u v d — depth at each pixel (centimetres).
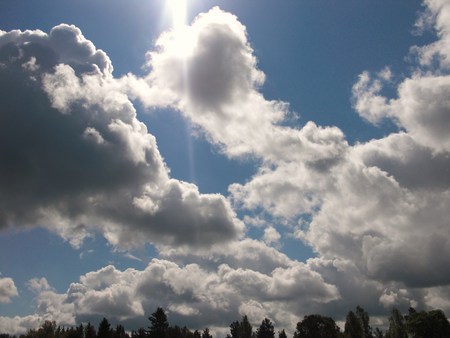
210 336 18412
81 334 15212
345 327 15625
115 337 15150
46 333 16225
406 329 13362
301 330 16438
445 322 12138
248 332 18000
